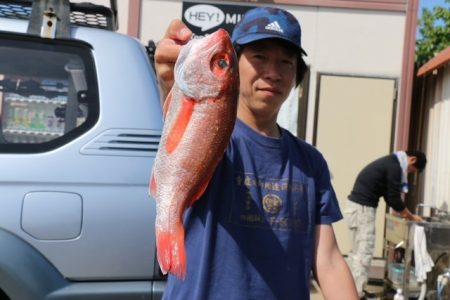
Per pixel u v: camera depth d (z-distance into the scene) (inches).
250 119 82.7
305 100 296.5
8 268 102.5
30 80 114.1
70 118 112.6
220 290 75.7
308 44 296.4
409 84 296.7
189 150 66.6
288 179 81.0
